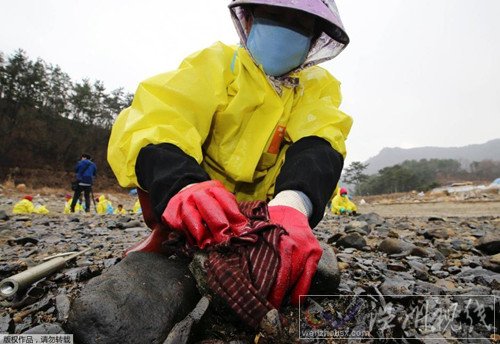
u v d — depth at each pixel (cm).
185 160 132
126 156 145
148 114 144
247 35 181
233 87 171
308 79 196
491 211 1669
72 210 1439
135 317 110
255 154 175
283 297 118
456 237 467
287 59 168
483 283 207
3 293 166
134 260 136
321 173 146
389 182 11156
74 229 594
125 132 143
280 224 122
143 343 107
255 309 102
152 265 134
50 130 6144
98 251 326
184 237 124
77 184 1434
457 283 210
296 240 117
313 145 165
